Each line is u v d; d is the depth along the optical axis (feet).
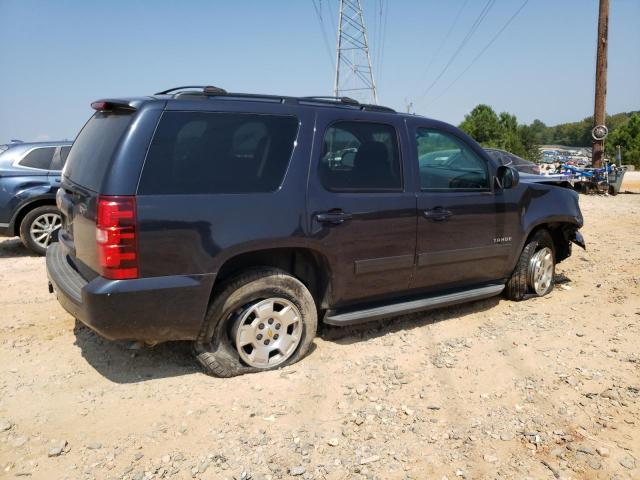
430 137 15.55
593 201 50.65
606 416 11.17
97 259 10.97
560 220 18.78
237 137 12.17
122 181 10.77
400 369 13.15
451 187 15.74
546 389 12.28
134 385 12.08
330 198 13.14
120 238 10.66
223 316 12.07
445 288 16.34
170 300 11.18
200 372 12.71
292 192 12.58
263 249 12.23
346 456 9.73
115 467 9.29
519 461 9.68
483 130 210.59
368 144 14.11
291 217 12.51
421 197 14.80
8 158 25.66
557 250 20.92
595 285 20.86
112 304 10.71
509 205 17.03
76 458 9.52
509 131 213.46
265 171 12.38
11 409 11.05
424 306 15.33
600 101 62.39
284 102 13.26
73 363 13.16
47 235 26.04
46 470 9.20
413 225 14.65
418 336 15.31
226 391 11.82
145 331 11.23
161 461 9.46
